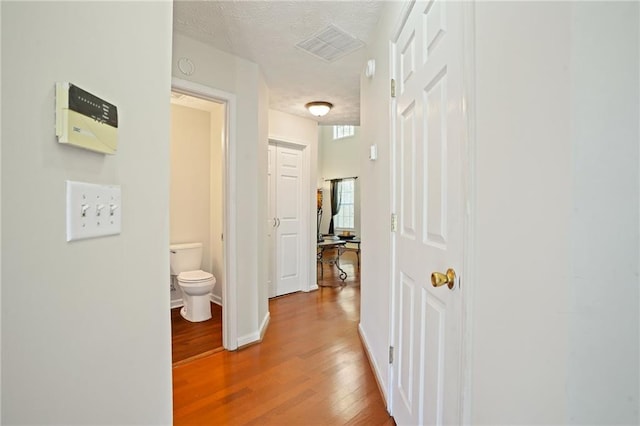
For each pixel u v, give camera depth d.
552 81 0.60
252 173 2.76
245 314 2.70
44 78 0.58
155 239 0.95
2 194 0.50
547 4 0.61
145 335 0.90
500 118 0.77
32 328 0.55
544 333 0.62
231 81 2.57
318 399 1.90
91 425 0.70
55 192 0.60
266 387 2.03
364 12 2.02
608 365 0.56
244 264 2.70
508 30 0.73
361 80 2.82
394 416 1.70
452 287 1.00
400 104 1.64
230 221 2.59
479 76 0.86
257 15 2.05
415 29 1.39
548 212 0.61
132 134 0.84
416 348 1.37
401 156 1.63
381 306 2.04
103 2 0.73
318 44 2.41
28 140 0.54
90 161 0.70
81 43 0.66
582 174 0.55
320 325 3.15
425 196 1.27
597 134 0.55
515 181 0.71
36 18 0.56
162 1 0.99
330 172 10.29
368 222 2.52
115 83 0.77
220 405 1.84
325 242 5.81
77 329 0.66
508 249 0.73
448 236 1.04
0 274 0.50
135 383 0.86
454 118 1.00
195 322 3.26
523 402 0.68
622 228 0.55
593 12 0.55
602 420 0.57
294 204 4.45
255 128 2.77
